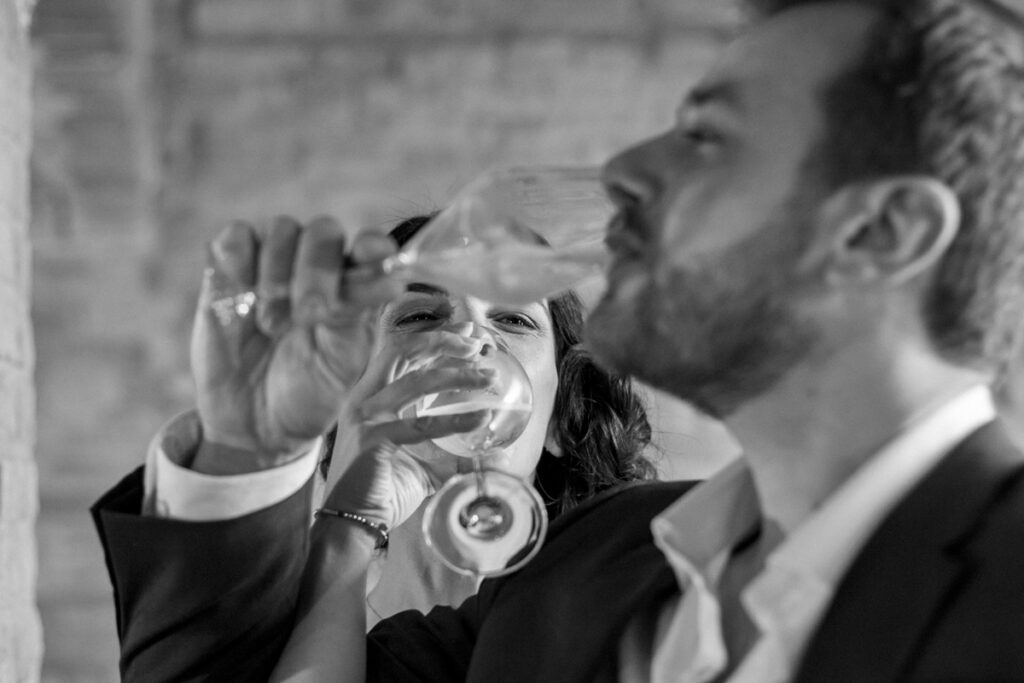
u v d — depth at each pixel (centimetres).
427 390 183
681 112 142
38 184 897
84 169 898
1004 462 131
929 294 134
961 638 119
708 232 135
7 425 283
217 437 158
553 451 255
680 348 136
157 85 906
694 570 142
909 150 133
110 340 904
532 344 226
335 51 930
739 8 148
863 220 133
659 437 319
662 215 137
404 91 935
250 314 153
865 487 132
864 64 135
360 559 186
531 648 162
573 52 942
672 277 136
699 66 942
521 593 168
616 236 141
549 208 154
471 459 204
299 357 151
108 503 166
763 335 134
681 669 141
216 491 158
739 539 149
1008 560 121
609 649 151
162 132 912
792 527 140
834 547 131
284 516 162
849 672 124
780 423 138
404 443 184
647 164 140
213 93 919
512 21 938
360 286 147
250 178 924
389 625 195
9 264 290
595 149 945
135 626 165
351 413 195
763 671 131
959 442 133
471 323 199
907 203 132
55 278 905
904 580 125
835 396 135
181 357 908
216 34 916
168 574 161
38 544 875
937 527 126
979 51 135
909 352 134
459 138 940
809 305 133
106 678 857
